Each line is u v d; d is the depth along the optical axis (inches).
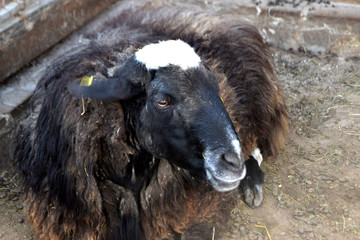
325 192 70.9
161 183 62.4
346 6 92.1
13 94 76.2
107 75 59.5
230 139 56.0
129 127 59.8
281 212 69.0
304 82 87.4
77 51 65.0
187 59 57.1
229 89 66.8
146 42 65.6
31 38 79.4
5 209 69.1
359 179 72.4
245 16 97.8
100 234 62.8
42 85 65.3
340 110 82.2
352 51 92.7
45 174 62.3
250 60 72.6
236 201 70.3
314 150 76.5
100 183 61.9
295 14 94.7
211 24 73.5
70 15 84.8
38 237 66.0
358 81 87.4
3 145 73.0
